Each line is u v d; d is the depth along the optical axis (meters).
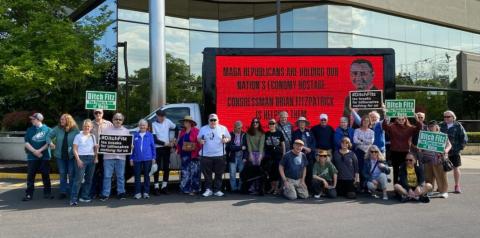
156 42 16.09
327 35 23.44
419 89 26.94
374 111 10.52
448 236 6.55
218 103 10.68
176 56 21.80
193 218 7.83
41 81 15.09
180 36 21.98
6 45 15.68
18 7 17.05
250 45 23.41
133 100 20.36
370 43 25.02
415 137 10.62
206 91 10.66
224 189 11.09
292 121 10.87
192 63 22.30
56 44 15.65
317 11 23.44
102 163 9.98
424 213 8.22
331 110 10.95
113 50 20.16
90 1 20.75
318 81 10.94
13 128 19.39
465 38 30.09
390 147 10.38
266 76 10.83
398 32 26.27
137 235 6.68
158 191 10.36
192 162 10.37
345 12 24.00
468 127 29.19
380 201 9.48
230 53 10.75
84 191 9.48
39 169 10.09
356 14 24.42
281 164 9.88
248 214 8.15
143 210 8.56
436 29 28.31
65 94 19.45
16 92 16.48
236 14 23.27
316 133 10.51
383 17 25.59
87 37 16.83
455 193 10.47
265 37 23.45
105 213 8.31
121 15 20.20
